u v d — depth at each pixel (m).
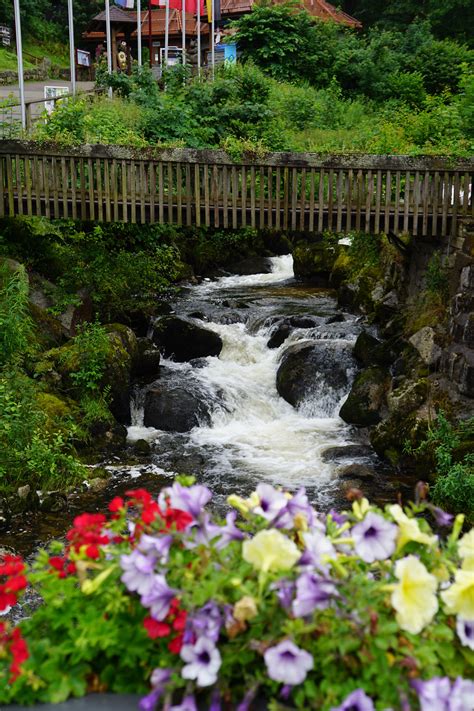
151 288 15.24
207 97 19.14
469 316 9.94
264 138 18.25
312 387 11.87
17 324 10.05
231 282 17.89
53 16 44.66
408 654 2.18
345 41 28.27
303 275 17.72
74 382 10.77
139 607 2.41
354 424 11.17
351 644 2.15
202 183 12.23
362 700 2.01
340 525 2.63
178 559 2.34
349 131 20.56
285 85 24.27
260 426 11.48
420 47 28.84
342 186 11.72
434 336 10.79
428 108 18.12
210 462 10.08
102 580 2.32
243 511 2.52
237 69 22.09
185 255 18.33
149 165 11.86
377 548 2.36
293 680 2.08
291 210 11.84
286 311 14.57
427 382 10.34
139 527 2.52
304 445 10.65
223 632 2.27
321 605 2.18
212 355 13.20
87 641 2.30
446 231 11.30
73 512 8.52
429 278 11.76
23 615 6.07
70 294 12.82
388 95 26.70
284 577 2.23
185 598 2.22
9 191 11.96
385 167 11.29
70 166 11.91
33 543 7.79
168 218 12.04
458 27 35.44
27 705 2.26
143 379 12.19
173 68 20.38
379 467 9.83
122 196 12.01
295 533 2.49
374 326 13.20
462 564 2.41
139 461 10.09
